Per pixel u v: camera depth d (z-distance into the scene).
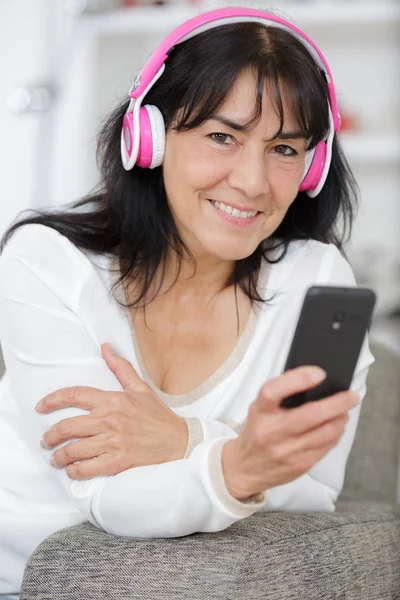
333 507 1.59
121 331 1.58
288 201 1.48
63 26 4.07
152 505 1.24
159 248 1.61
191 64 1.43
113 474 1.34
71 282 1.54
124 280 1.61
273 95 1.40
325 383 1.08
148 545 1.25
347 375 1.09
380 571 1.42
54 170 4.08
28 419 1.48
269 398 1.04
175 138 1.47
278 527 1.34
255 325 1.64
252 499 1.21
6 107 4.33
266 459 1.10
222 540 1.25
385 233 4.20
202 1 4.02
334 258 1.70
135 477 1.29
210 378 1.61
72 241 1.62
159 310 1.65
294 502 1.52
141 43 4.24
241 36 1.41
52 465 1.40
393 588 1.46
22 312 1.52
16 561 1.57
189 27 1.43
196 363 1.62
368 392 2.04
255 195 1.42
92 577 1.25
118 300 1.59
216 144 1.43
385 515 1.57
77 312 1.52
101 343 1.53
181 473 1.23
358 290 1.06
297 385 1.03
